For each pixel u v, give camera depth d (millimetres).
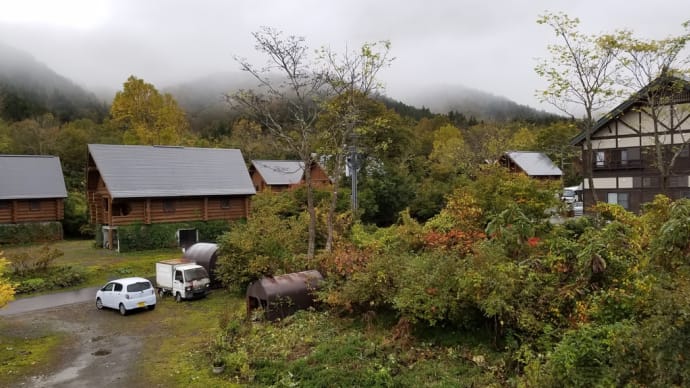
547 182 17688
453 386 9875
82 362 13422
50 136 55938
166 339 15336
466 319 12039
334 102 23406
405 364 11320
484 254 12156
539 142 51125
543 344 10266
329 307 15859
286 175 54594
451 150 50562
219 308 19000
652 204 11375
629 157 31844
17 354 14211
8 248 34312
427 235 17438
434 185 39219
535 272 11602
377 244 18328
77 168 55219
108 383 11828
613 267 10812
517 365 10352
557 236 13812
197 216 34188
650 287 7613
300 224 24172
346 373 10750
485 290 11281
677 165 30297
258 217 25375
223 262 20953
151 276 25359
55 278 23469
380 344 12297
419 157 47281
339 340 12797
